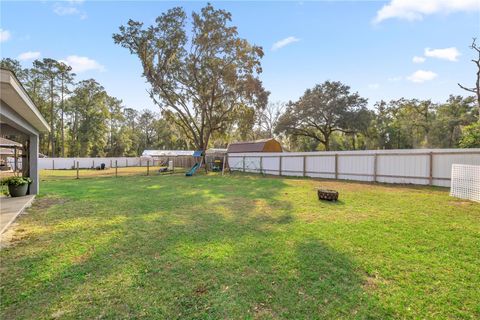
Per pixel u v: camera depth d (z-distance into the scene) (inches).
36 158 331.9
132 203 274.1
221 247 140.2
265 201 279.3
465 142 522.6
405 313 81.0
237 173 710.5
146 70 768.9
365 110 1050.1
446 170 358.6
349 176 487.5
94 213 226.5
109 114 1563.7
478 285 96.9
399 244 140.6
